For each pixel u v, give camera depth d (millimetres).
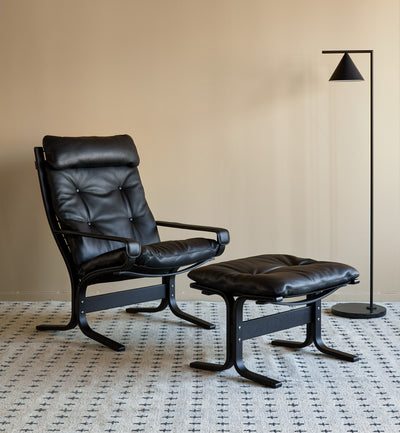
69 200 3682
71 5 4270
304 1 4215
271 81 4273
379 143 4270
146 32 4273
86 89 4316
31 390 2928
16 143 4355
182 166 4348
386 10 4195
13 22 4285
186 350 3443
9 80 4320
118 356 3363
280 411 2678
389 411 2670
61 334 3740
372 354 3346
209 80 4285
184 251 3523
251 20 4242
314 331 3338
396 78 4223
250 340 3570
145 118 4328
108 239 3369
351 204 4328
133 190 3975
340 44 4227
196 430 2521
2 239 4418
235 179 4344
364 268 4355
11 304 4387
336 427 2533
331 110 4273
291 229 4359
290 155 4312
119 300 3762
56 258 4430
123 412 2689
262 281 2863
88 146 3793
